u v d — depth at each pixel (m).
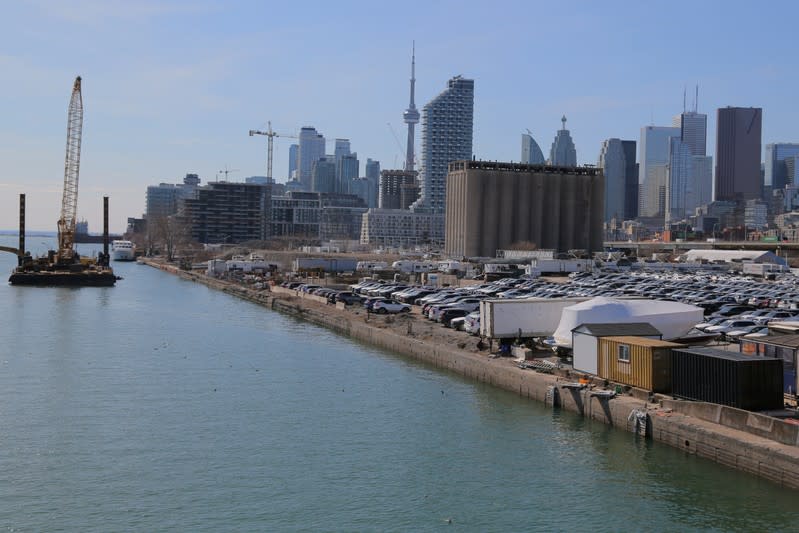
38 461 55.19
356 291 162.25
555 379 69.88
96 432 62.09
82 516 46.16
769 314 100.94
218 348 102.19
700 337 75.75
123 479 51.91
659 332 69.81
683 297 130.00
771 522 44.12
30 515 46.22
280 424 64.50
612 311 76.00
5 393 74.56
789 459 45.81
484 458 55.59
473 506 47.59
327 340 110.06
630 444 56.66
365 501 48.47
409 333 101.38
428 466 54.28
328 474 52.94
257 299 168.12
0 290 193.50
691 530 43.75
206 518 45.97
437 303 123.25
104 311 147.00
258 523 45.38
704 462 51.84
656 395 59.66
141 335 114.25
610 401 60.72
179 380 81.19
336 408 69.44
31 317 134.88
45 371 85.19
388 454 56.84
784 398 55.53
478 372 79.56
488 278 192.38
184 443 59.41
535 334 83.06
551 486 50.28
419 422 64.62
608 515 45.97
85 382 79.88
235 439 60.47
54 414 67.25
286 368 87.81
